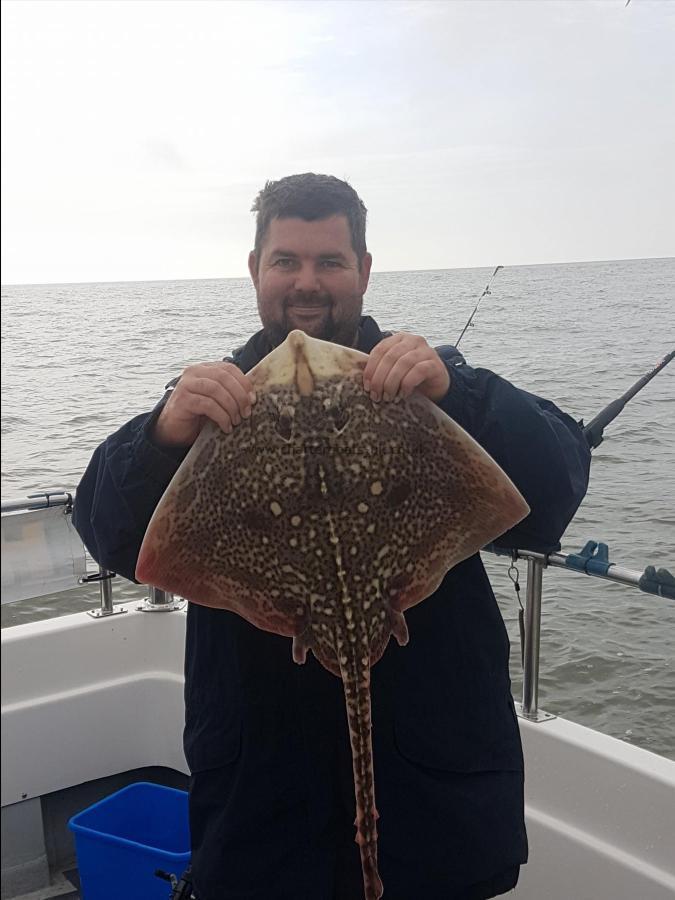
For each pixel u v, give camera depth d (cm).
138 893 272
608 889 243
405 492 161
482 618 190
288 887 179
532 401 192
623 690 523
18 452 718
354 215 199
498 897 267
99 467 196
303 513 157
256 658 183
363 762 146
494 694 188
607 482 714
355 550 156
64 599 697
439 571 164
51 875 318
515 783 187
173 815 303
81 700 319
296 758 181
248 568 161
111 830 298
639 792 241
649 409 761
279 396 162
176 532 159
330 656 155
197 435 171
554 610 612
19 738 305
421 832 177
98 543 187
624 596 627
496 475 162
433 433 165
